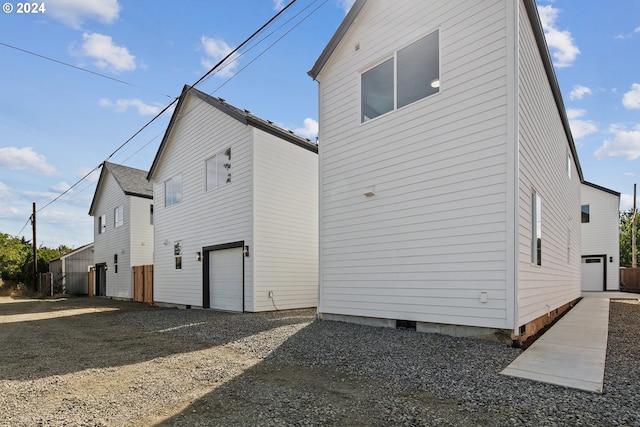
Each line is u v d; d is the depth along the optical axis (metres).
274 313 10.15
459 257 5.83
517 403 3.18
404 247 6.62
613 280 20.09
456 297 5.82
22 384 4.08
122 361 5.09
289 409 3.18
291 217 11.48
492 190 5.54
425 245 6.31
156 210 15.56
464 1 6.09
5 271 28.17
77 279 25.33
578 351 4.89
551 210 8.28
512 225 5.28
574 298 12.65
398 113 6.91
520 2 5.75
